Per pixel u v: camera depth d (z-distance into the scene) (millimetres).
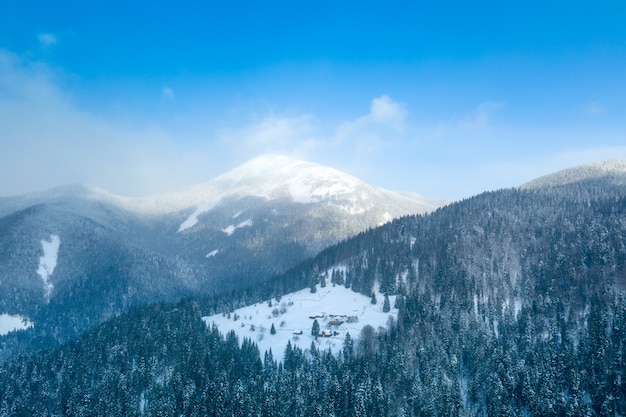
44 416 197500
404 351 198875
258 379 184625
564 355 189000
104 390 198250
